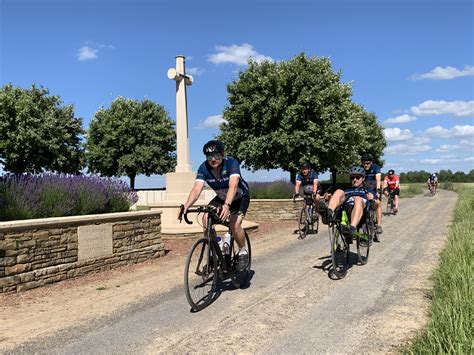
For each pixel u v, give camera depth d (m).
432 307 4.90
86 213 8.32
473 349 3.41
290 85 26.48
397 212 19.03
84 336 4.53
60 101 42.38
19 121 37.59
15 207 7.11
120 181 9.73
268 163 27.95
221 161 5.74
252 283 6.64
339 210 6.87
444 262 6.78
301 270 7.50
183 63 13.02
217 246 5.76
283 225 15.28
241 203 6.02
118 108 46.00
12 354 4.10
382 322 4.74
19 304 5.78
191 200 5.74
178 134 13.04
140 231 8.79
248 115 27.80
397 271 7.19
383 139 50.31
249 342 4.28
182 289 6.41
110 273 7.70
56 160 39.88
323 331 4.53
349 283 6.48
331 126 26.08
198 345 4.23
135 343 4.31
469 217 13.50
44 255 6.76
